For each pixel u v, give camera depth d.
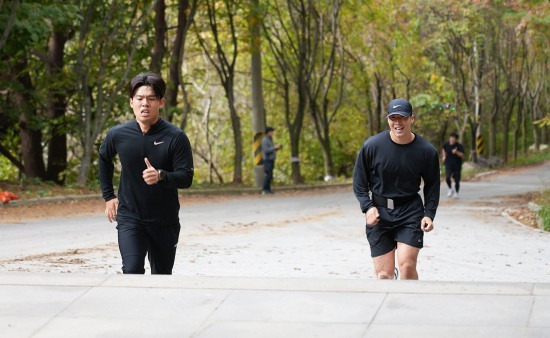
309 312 11.01
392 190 13.58
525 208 38.06
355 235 28.56
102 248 23.41
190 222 32.53
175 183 12.30
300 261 22.05
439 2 80.06
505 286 11.99
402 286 12.08
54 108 51.75
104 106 49.66
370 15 75.81
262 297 11.69
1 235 26.25
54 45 51.00
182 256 22.53
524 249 25.09
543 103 139.25
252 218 34.56
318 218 34.78
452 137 47.56
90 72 47.41
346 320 10.66
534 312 10.81
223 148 95.88
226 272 19.86
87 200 39.75
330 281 12.39
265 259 22.30
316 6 70.69
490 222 33.47
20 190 39.50
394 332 10.16
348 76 90.50
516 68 101.88
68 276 12.71
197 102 92.38
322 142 77.69
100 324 10.66
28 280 12.59
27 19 37.66
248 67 85.81
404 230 13.54
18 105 48.38
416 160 13.38
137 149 12.47
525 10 48.16
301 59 66.81
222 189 52.31
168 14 66.56
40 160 53.81
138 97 12.37
